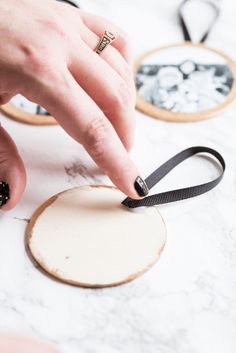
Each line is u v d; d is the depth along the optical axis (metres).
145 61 0.48
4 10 0.38
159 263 0.33
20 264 0.33
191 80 0.46
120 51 0.42
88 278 0.32
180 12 0.53
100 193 0.37
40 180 0.38
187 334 0.29
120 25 0.53
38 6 0.39
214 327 0.29
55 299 0.31
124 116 0.37
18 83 0.36
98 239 0.33
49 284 0.32
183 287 0.31
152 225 0.34
